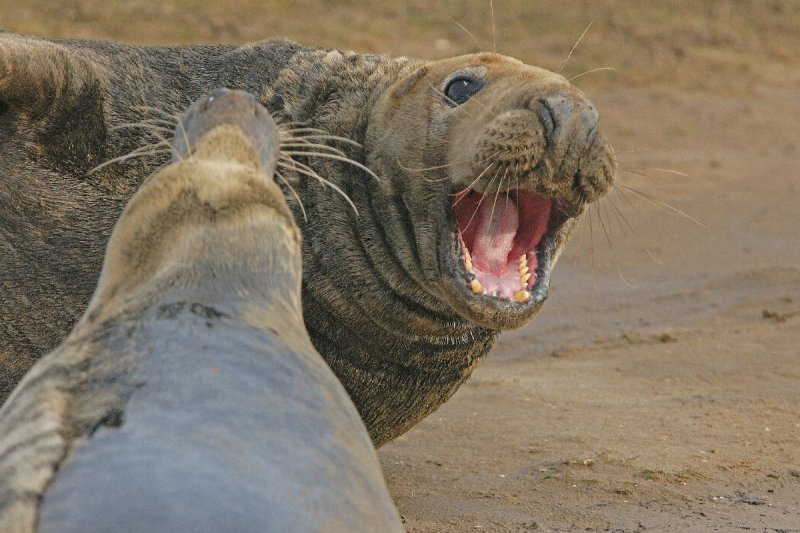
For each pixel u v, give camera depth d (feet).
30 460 34.19
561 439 95.35
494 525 75.36
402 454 91.97
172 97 79.71
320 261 76.38
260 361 38.96
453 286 73.15
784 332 128.77
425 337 78.69
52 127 73.67
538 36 314.35
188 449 34.37
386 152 77.25
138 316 40.09
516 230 75.46
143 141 76.79
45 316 73.00
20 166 73.36
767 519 76.79
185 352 38.34
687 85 302.25
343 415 40.09
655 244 169.37
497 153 70.49
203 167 44.16
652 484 84.02
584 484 83.87
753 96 300.61
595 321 136.56
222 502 32.83
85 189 74.13
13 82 71.00
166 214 42.98
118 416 35.68
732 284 149.18
